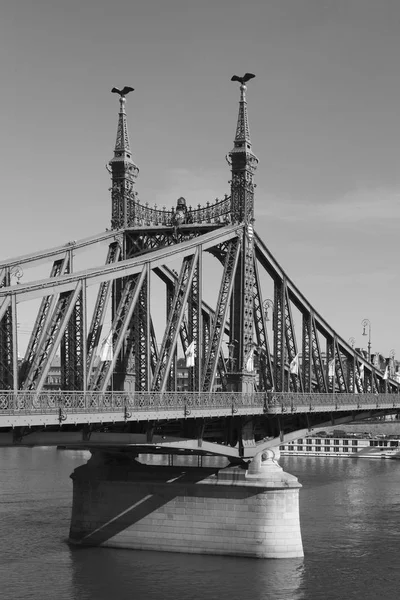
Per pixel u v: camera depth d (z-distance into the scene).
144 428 56.81
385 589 57.41
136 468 69.44
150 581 58.41
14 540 70.81
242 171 74.31
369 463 154.12
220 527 65.75
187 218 75.00
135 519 67.81
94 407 47.59
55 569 61.16
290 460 160.88
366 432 192.12
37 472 123.69
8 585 57.25
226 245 73.31
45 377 46.88
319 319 95.25
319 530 77.50
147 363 60.12
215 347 68.75
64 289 50.66
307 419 85.69
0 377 45.12
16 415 42.31
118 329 58.28
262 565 62.88
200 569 61.50
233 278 71.50
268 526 64.94
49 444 47.56
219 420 68.44
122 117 75.25
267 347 75.75
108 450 67.69
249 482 65.56
